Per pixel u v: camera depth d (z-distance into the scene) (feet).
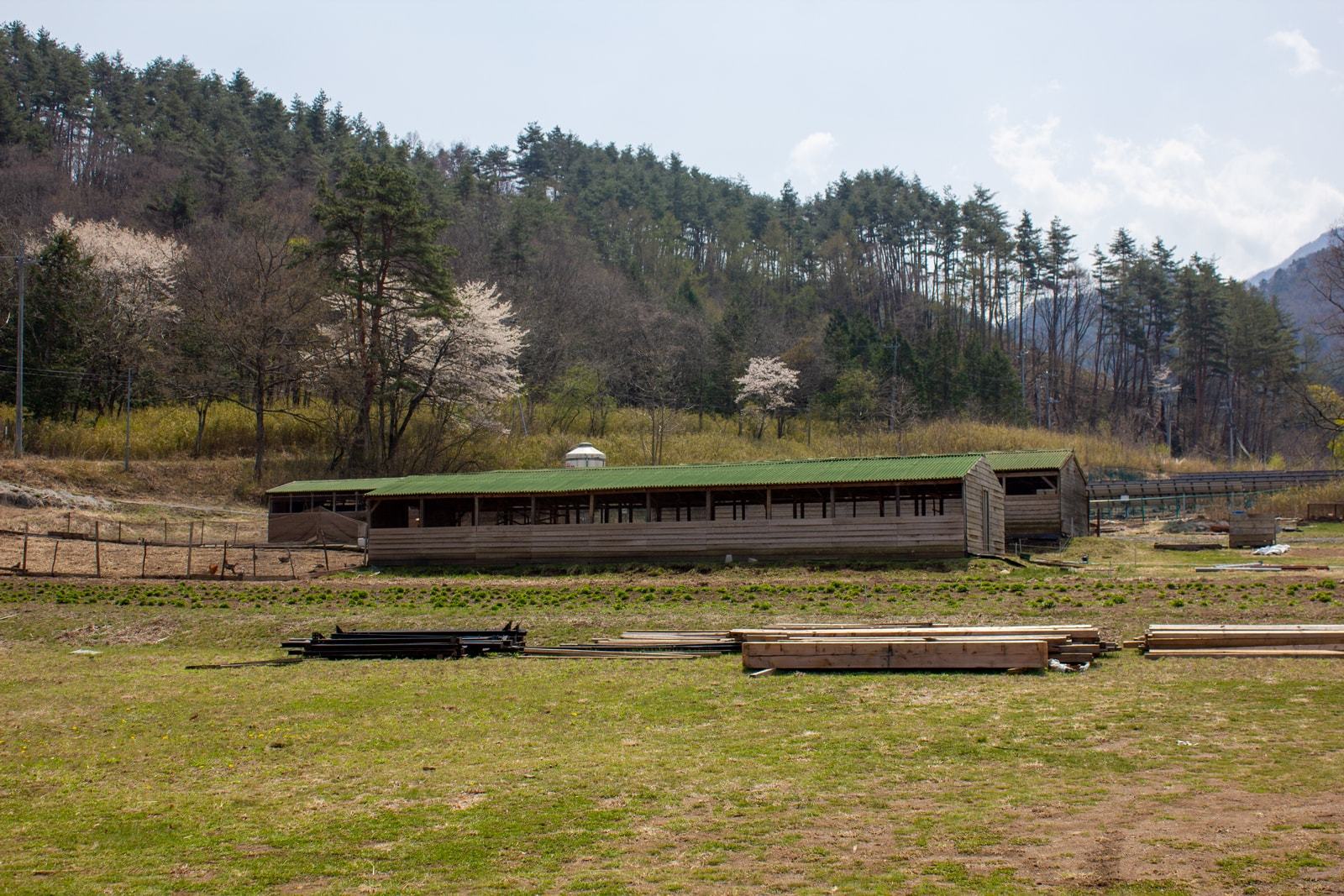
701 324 327.06
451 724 56.65
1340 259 221.46
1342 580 86.12
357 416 216.13
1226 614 75.61
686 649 72.79
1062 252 400.67
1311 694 50.62
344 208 190.70
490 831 38.73
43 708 65.10
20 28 436.35
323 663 77.00
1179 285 394.52
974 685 57.00
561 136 554.87
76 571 122.93
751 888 31.55
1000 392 327.67
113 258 231.71
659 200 477.36
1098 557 124.16
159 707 64.28
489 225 337.93
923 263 452.76
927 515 124.26
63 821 42.57
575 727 54.39
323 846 38.01
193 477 193.77
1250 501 183.52
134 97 426.51
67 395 208.95
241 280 215.92
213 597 105.50
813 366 307.99
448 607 97.86
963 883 30.76
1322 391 225.35
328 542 146.72
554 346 270.26
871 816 37.50
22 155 325.21
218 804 44.09
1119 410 396.57
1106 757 42.73
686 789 42.29
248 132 406.41
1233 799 36.42
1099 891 29.43
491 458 221.87
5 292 214.48
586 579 113.70
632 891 31.94
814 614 85.56
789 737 49.32
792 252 462.60
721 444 256.73
